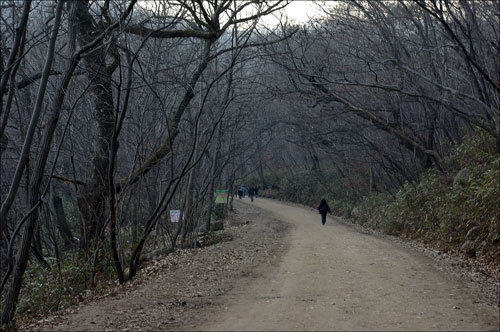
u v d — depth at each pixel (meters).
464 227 15.80
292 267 13.12
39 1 13.30
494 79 16.67
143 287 11.37
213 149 27.16
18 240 16.56
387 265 12.90
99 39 11.54
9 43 14.87
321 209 28.73
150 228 13.89
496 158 17.98
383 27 20.34
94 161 15.45
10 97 10.90
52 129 11.51
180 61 19.08
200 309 8.48
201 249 18.88
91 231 15.34
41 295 13.13
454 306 7.93
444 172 23.06
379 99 23.92
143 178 18.95
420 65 20.80
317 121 29.08
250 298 9.26
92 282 13.97
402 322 6.90
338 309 7.90
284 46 23.53
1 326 10.81
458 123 25.84
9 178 17.20
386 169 28.53
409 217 21.66
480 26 18.45
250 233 25.34
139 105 16.52
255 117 30.08
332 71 21.38
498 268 11.77
